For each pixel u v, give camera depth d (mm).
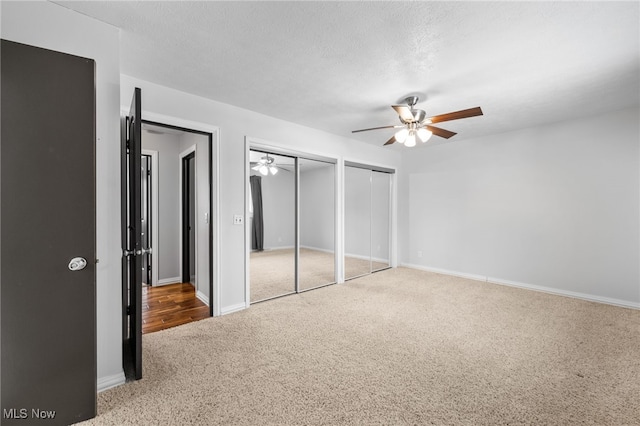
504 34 1881
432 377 1938
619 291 3389
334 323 2857
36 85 1375
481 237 4586
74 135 1458
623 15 1672
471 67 2334
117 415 1556
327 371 2006
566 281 3770
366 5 1621
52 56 1407
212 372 1983
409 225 5551
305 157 3986
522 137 4137
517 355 2234
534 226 4035
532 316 3051
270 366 2066
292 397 1724
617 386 1834
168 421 1519
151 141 4180
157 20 1771
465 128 4082
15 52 1331
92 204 1509
